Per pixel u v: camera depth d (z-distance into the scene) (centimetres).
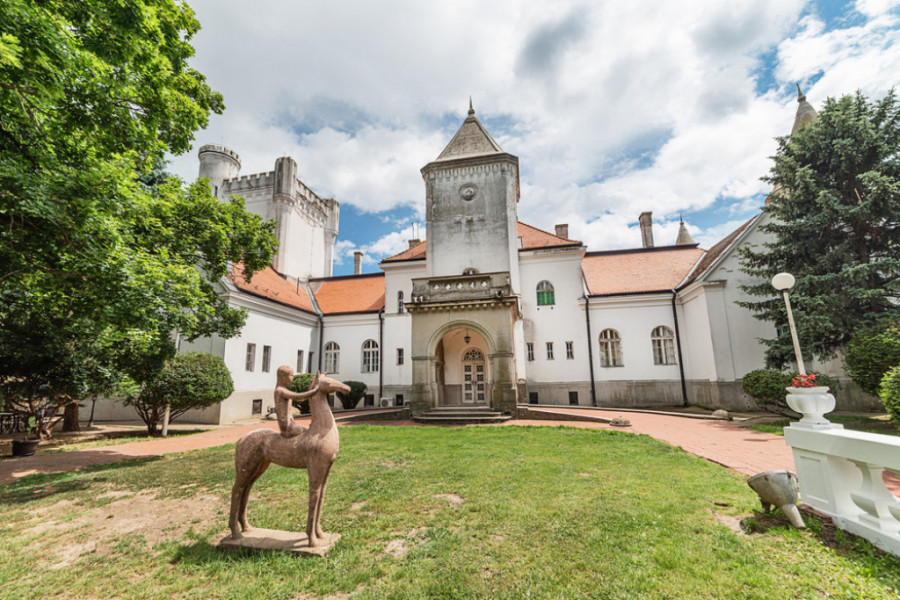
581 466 750
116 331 1091
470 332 2222
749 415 1669
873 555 376
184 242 1155
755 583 330
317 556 407
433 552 407
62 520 557
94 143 791
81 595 362
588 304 2395
